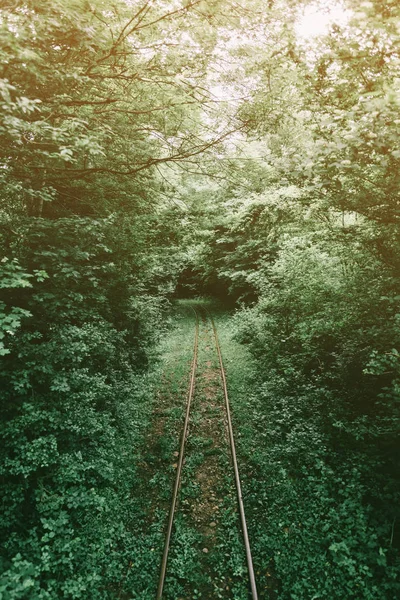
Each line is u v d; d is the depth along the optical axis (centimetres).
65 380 666
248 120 684
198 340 1906
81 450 708
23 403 620
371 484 679
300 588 542
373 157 510
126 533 642
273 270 1284
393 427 654
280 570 573
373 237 710
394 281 675
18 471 560
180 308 2989
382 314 726
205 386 1268
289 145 646
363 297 771
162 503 720
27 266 686
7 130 432
